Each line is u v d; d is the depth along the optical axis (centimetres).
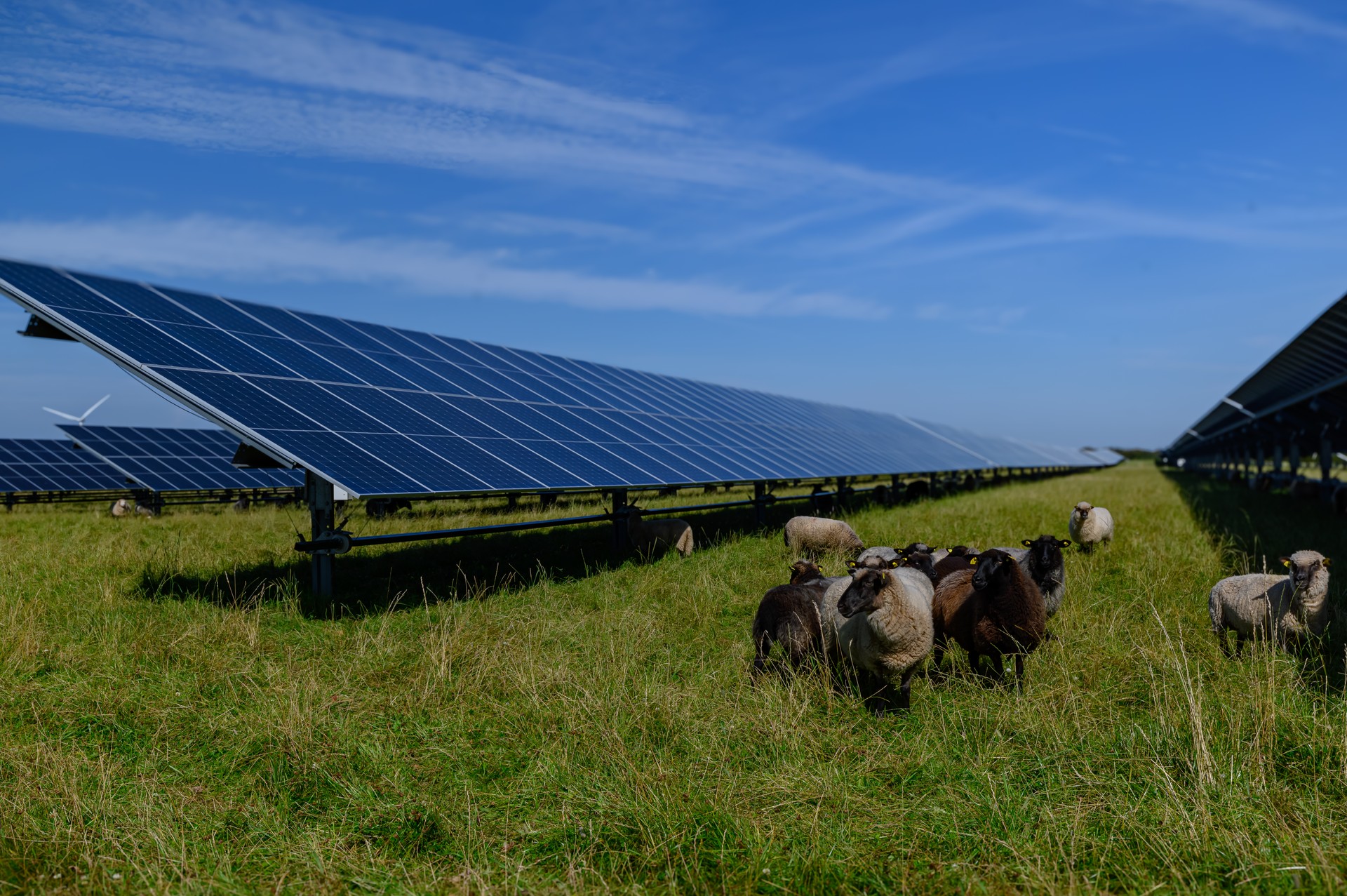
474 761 576
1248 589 812
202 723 641
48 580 1147
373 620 955
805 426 3003
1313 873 400
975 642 748
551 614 966
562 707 645
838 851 446
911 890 418
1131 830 459
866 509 2294
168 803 510
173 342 1096
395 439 1137
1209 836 439
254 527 1931
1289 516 2291
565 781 530
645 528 1482
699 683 704
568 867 438
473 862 451
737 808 484
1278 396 3166
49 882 425
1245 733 574
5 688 711
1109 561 1331
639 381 2431
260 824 488
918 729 629
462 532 1219
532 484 1150
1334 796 498
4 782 533
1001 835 462
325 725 613
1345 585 1080
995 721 627
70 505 3281
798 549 1430
